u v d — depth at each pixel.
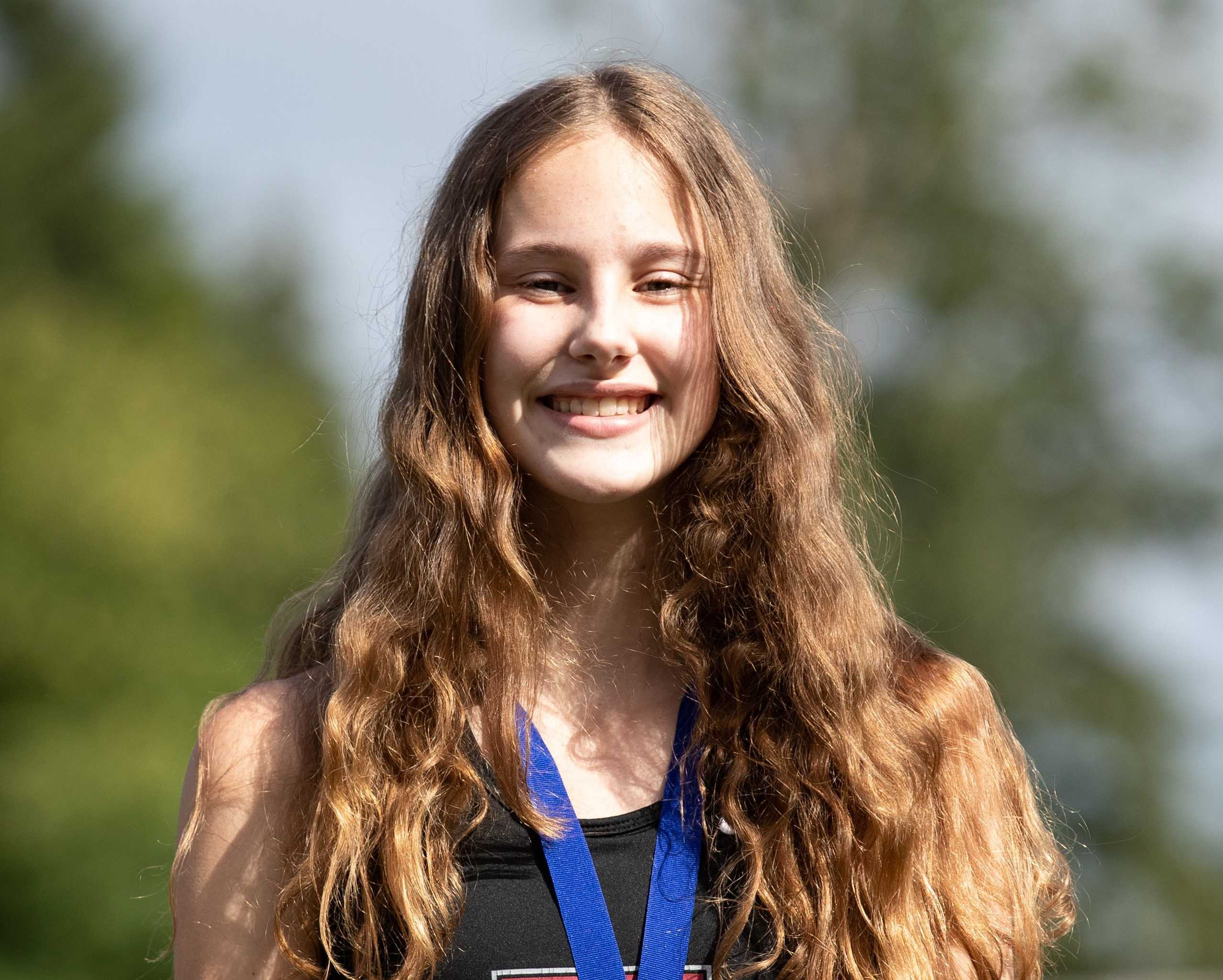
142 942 16.61
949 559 17.73
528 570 3.23
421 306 3.34
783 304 3.45
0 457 18.19
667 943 2.88
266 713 3.20
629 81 3.27
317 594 3.71
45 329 19.88
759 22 19.53
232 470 20.33
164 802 17.00
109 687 17.84
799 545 3.31
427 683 3.16
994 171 19.77
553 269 3.10
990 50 19.78
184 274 23.25
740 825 3.01
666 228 3.11
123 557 18.11
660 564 3.30
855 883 3.08
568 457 3.09
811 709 3.19
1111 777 18.89
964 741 3.33
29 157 22.31
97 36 24.48
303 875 2.99
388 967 2.92
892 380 18.98
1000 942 3.19
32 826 16.66
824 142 19.64
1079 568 18.70
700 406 3.20
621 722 3.17
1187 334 19.42
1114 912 18.70
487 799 2.99
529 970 2.86
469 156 3.30
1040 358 19.33
